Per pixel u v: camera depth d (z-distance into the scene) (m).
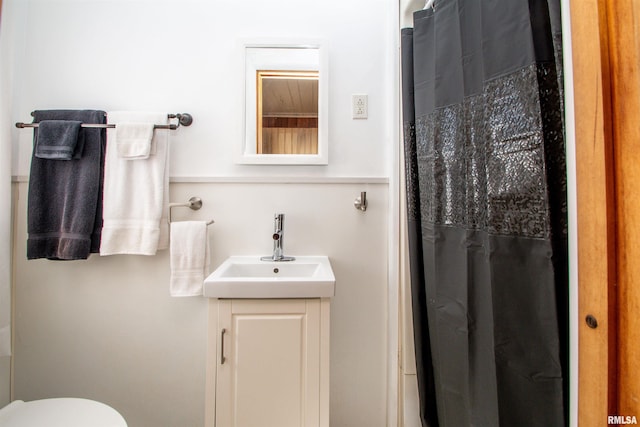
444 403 0.91
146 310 1.28
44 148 1.14
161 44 1.30
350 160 1.31
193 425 1.28
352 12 1.32
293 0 1.32
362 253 1.31
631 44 0.36
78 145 1.17
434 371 1.00
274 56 1.31
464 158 0.81
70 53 1.29
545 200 0.57
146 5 1.30
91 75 1.29
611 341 0.38
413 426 1.16
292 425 0.92
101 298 1.27
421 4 1.14
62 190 1.19
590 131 0.40
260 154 1.29
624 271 0.37
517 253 0.62
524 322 0.61
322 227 1.31
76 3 1.29
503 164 0.65
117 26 1.30
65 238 1.15
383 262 1.31
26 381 1.26
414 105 1.07
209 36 1.31
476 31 0.76
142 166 1.21
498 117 0.66
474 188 0.77
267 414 0.91
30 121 1.28
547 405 0.57
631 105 0.36
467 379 0.80
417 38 1.03
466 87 0.79
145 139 1.18
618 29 0.37
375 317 1.31
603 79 0.38
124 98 1.29
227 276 1.08
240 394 0.91
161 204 1.20
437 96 0.91
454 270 0.86
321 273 1.05
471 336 0.78
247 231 1.30
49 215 1.18
